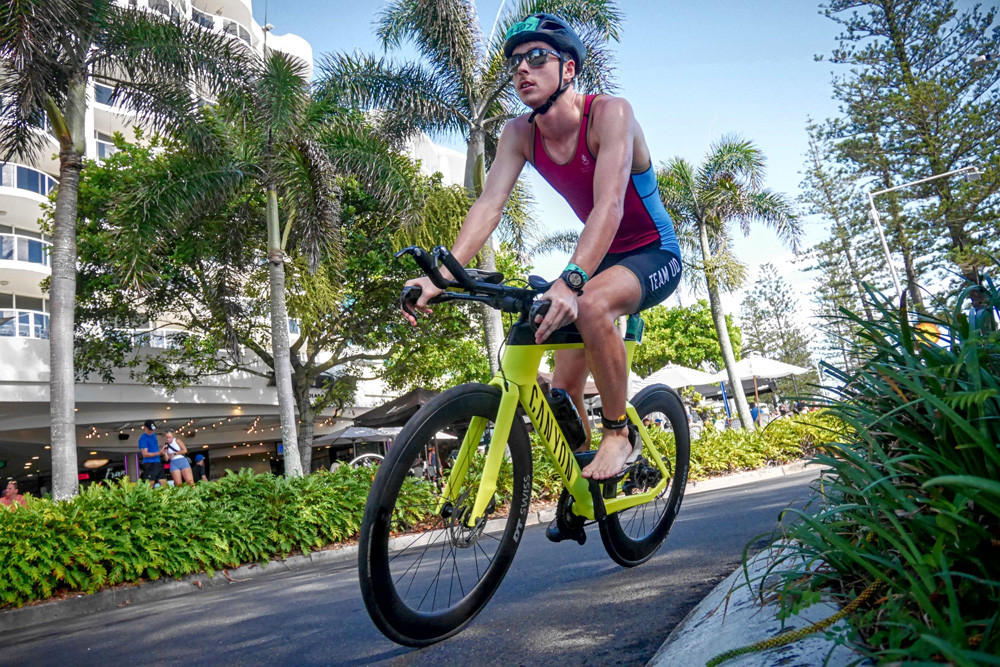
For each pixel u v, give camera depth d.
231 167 11.95
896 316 1.28
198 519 7.09
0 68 10.51
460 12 12.24
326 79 12.72
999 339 1.04
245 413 23.78
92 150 26.41
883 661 0.84
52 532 6.16
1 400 17.83
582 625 2.12
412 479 2.01
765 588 1.47
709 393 25.39
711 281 17.53
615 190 1.97
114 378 19.86
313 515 7.97
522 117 2.32
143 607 5.46
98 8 10.48
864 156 25.39
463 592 2.13
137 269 11.01
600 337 1.99
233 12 39.78
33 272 23.16
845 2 24.50
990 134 23.55
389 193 12.17
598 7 11.86
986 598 0.94
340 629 2.75
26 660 3.36
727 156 17.45
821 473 1.47
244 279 18.33
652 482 2.72
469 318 18.89
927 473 1.11
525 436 2.26
